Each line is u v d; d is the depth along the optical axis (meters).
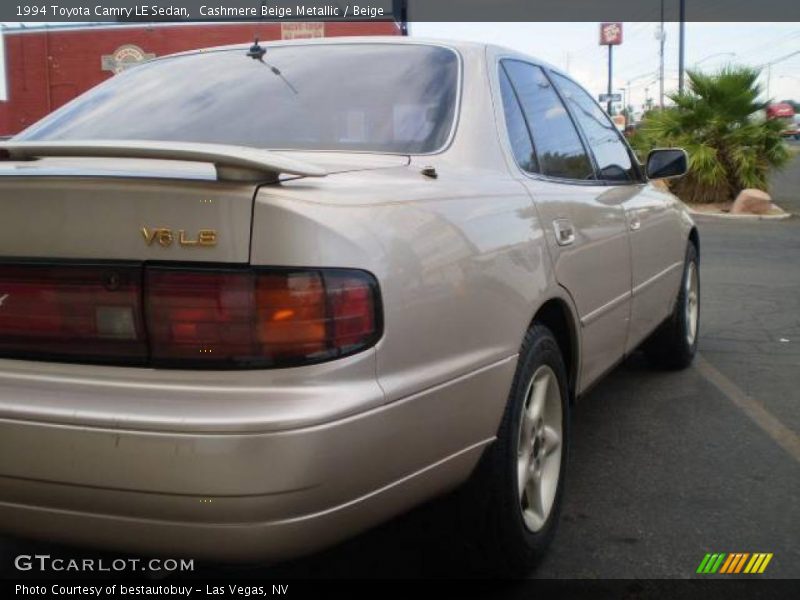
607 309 3.87
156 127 3.22
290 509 2.06
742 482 3.95
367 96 3.22
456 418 2.53
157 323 2.14
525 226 3.03
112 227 2.16
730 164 18.08
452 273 2.52
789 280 9.77
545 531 3.16
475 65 3.39
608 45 51.88
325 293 2.12
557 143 3.83
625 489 3.87
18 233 2.21
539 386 3.15
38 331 2.21
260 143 3.04
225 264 2.12
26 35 20.06
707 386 5.50
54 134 3.34
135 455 2.05
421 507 2.82
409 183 2.58
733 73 18.20
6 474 2.15
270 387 2.09
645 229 4.54
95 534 2.14
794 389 5.43
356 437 2.14
